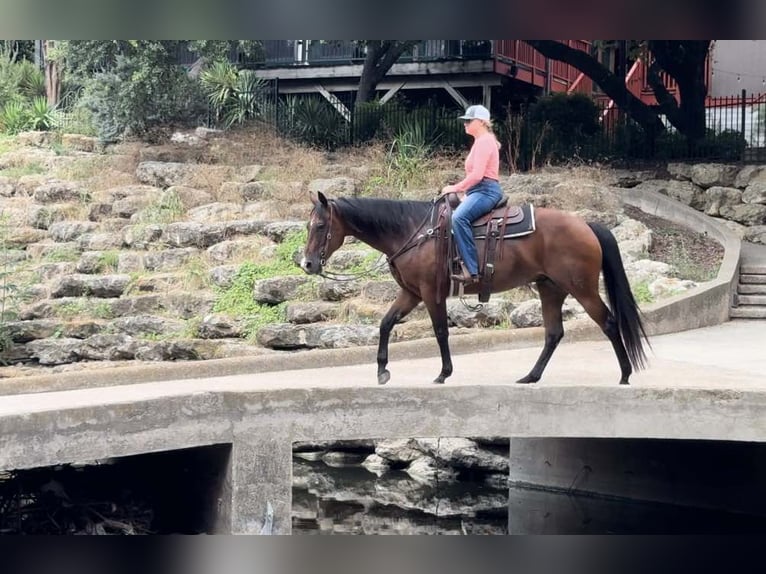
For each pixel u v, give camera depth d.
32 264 18.06
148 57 22.86
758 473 11.97
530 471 13.91
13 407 8.41
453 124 22.27
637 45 23.53
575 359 12.73
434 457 14.58
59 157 22.11
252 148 21.83
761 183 19.81
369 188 19.59
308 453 15.48
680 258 17.58
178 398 8.93
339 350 13.00
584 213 18.30
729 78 28.94
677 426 9.57
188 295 16.33
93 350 15.65
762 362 12.28
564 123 22.97
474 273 9.78
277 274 16.48
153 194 19.72
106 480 10.89
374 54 24.53
